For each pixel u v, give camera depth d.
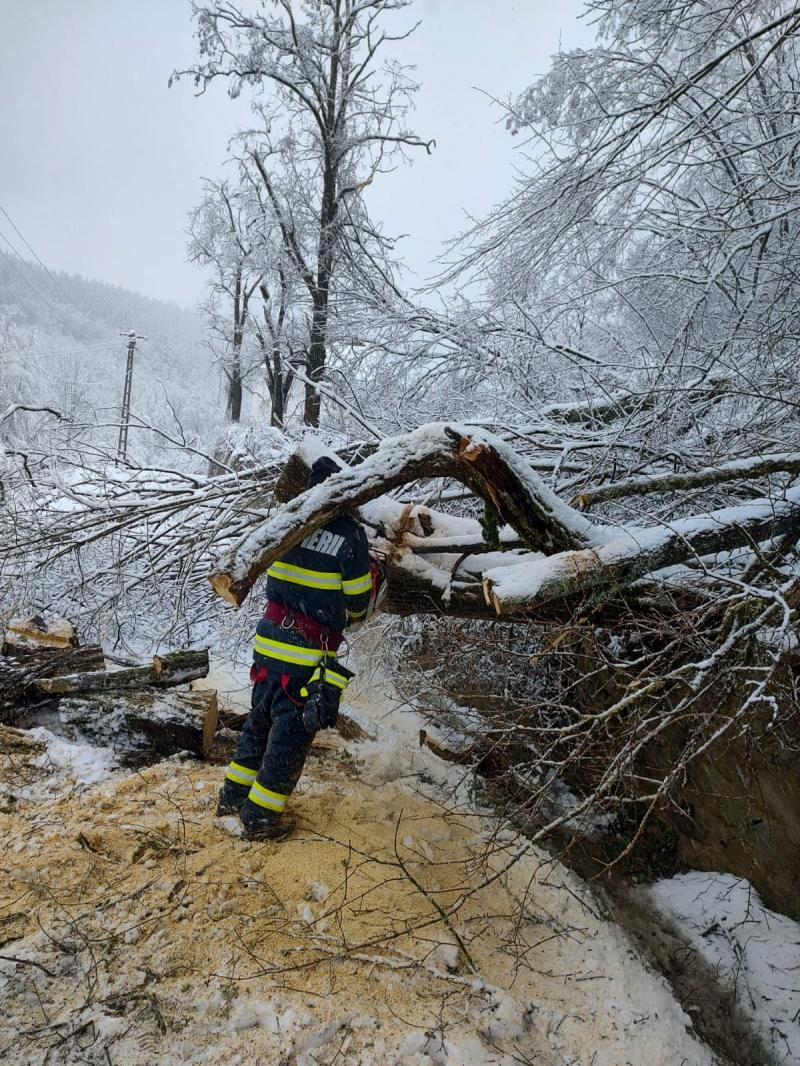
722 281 5.59
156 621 5.64
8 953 2.44
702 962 3.24
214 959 2.53
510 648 4.25
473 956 2.77
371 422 6.21
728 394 4.20
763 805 3.39
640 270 5.58
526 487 3.32
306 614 3.22
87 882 2.80
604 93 5.62
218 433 9.94
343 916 2.80
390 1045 2.31
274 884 2.91
